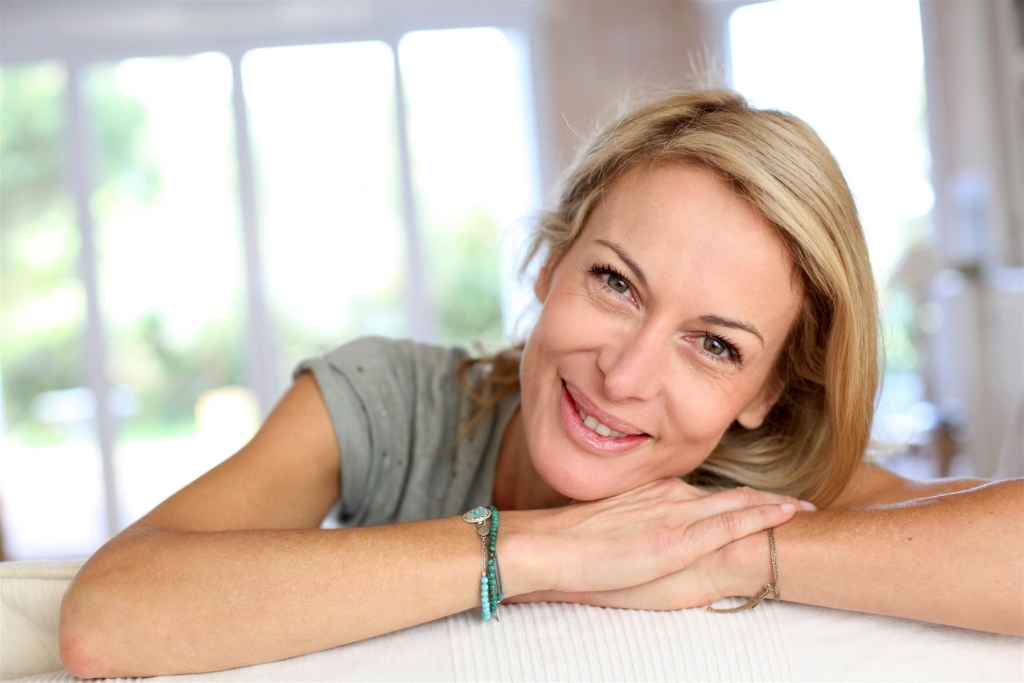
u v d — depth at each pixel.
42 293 5.33
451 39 5.46
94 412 5.31
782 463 1.14
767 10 5.35
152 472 5.34
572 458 0.96
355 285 5.46
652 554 0.82
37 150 5.33
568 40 5.44
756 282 0.91
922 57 5.06
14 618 0.89
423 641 0.78
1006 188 4.81
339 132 5.44
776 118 0.95
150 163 5.35
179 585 0.79
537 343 0.98
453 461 1.25
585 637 0.76
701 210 0.89
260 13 5.29
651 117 0.99
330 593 0.78
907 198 5.18
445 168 5.49
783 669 0.75
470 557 0.81
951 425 4.18
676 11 5.45
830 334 1.01
